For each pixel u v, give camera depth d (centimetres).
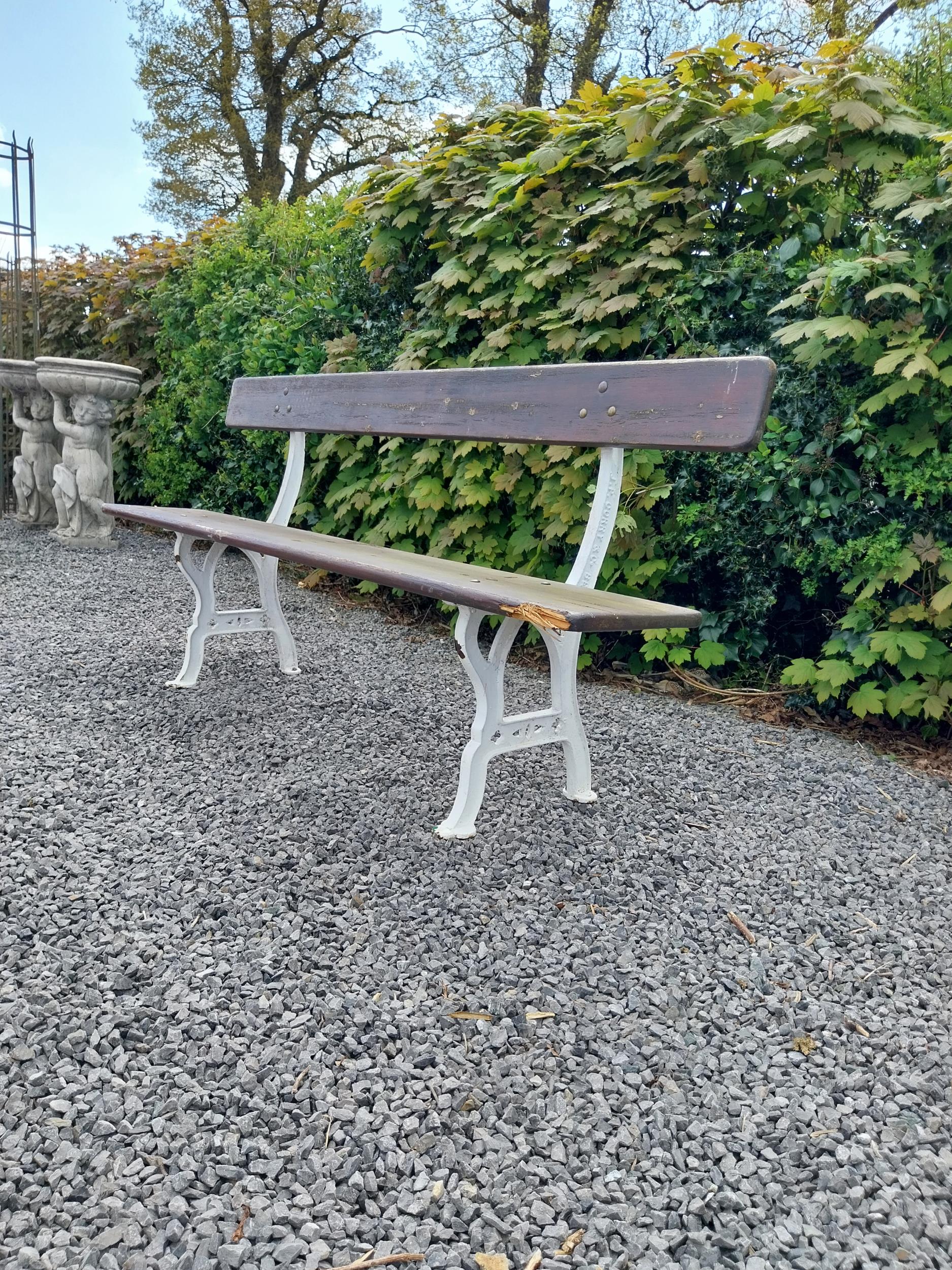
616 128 384
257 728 300
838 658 362
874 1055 159
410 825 237
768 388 204
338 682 358
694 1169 133
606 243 387
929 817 265
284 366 557
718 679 388
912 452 310
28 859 205
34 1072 142
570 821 244
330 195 642
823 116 334
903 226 319
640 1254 118
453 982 174
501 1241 120
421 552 485
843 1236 122
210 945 180
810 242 343
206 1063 147
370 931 188
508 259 402
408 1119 138
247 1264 113
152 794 246
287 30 2000
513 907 202
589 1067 153
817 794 276
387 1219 121
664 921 199
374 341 511
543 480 393
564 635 244
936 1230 124
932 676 322
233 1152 130
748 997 175
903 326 302
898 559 314
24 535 645
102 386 591
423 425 299
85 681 339
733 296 352
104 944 178
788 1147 137
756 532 355
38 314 811
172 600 488
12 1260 111
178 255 706
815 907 210
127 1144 131
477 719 232
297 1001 164
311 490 548
